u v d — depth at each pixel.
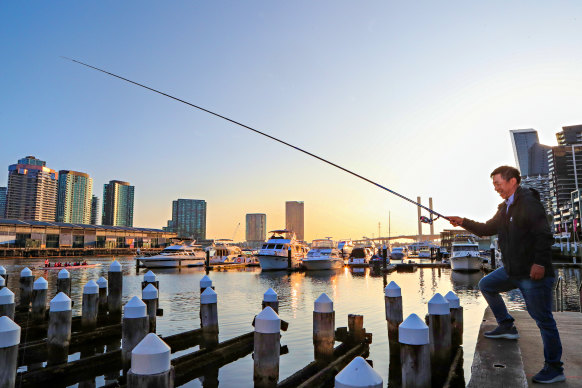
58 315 7.98
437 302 6.01
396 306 8.13
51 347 7.89
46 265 48.34
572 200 97.06
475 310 15.02
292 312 14.58
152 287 9.79
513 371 3.82
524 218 3.88
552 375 3.60
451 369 6.09
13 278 33.16
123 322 6.88
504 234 4.16
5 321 4.98
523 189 4.06
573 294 20.80
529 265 3.87
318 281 29.20
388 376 7.31
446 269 44.34
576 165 141.50
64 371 7.43
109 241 122.88
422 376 4.19
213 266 47.16
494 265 40.44
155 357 3.04
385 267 39.47
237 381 7.37
